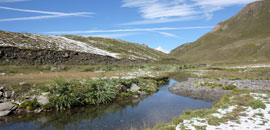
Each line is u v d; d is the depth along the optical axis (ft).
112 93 70.03
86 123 44.50
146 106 60.70
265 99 52.37
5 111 48.19
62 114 51.57
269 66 177.58
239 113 41.65
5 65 116.26
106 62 201.46
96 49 258.98
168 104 62.85
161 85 109.50
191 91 85.76
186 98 71.92
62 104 56.75
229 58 489.67
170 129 34.14
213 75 139.44
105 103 64.80
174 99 70.64
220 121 37.17
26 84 59.52
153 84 96.43
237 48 523.70
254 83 97.30
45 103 54.44
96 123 44.50
